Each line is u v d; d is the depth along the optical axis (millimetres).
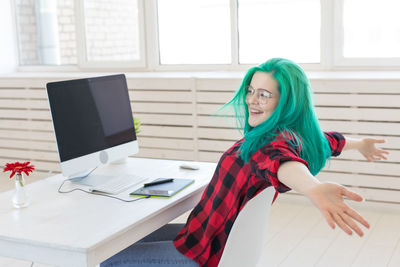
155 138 4625
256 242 1873
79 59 5473
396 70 4293
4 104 5184
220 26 4871
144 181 2404
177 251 1962
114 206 2061
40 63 5719
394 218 3805
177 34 5059
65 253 1714
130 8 5148
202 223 1941
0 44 5582
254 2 4680
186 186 2293
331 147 2098
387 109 3822
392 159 3869
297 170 1473
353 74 4141
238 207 1784
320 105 3992
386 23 4273
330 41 4434
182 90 4445
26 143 5176
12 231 1826
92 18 5348
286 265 3070
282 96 1733
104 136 2498
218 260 1869
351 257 3158
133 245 2025
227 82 4262
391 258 3131
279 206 4137
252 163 1678
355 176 3982
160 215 2072
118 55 5297
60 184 2398
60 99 2289
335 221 1298
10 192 2285
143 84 4559
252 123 1848
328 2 4367
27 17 5680
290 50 4633
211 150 4449
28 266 3121
